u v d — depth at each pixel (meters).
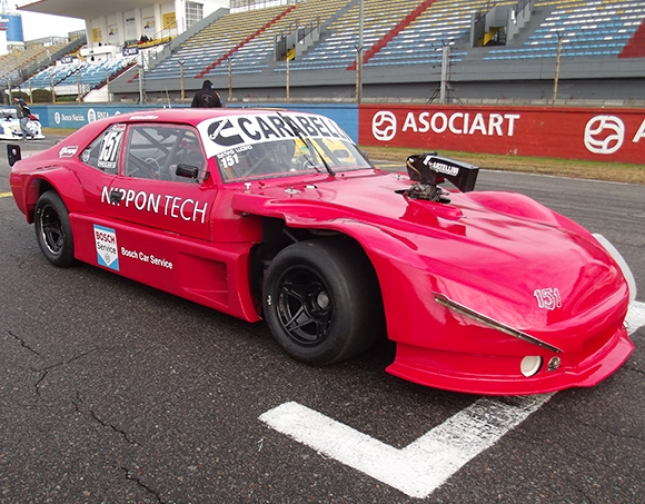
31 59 50.47
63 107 28.83
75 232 4.35
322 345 2.79
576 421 2.46
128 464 2.16
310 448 2.25
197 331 3.39
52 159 4.68
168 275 3.62
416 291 2.43
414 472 2.11
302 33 26.72
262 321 3.54
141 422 2.43
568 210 7.56
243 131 3.66
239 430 2.38
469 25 23.34
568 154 13.71
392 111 16.62
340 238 2.86
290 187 3.35
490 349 2.35
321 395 2.66
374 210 2.89
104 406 2.56
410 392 2.69
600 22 20.11
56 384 2.76
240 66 28.05
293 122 3.97
